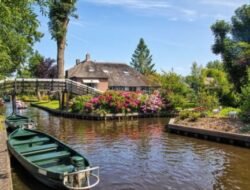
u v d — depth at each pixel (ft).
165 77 112.16
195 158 45.98
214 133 58.65
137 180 35.99
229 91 118.42
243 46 125.59
